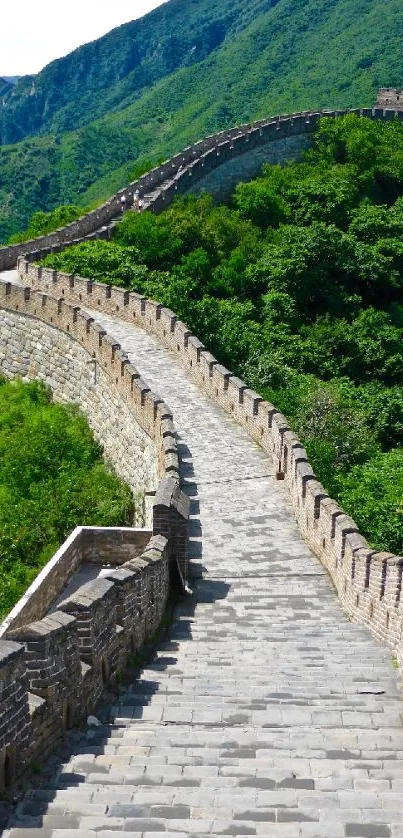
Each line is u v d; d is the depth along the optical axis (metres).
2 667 8.24
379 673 12.66
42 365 35.31
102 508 26.53
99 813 7.84
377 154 63.03
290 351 40.16
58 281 40.03
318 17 122.50
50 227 55.22
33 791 8.44
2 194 94.25
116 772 8.80
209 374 29.08
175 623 15.72
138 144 105.31
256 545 19.70
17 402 34.53
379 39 108.62
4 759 8.36
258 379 32.81
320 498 19.05
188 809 7.87
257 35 123.62
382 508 22.55
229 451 25.05
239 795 8.12
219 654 13.76
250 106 106.94
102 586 11.61
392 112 70.31
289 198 57.53
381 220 55.28
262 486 22.86
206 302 36.44
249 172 61.41
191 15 167.12
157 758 9.11
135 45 167.00
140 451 25.75
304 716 10.62
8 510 26.80
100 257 42.31
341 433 28.38
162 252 46.62
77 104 161.00
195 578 18.03
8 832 7.57
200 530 20.31
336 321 45.03
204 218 52.06
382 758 9.23
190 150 61.62
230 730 10.07
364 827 7.51
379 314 45.78
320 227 50.41
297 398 30.62
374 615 15.04
